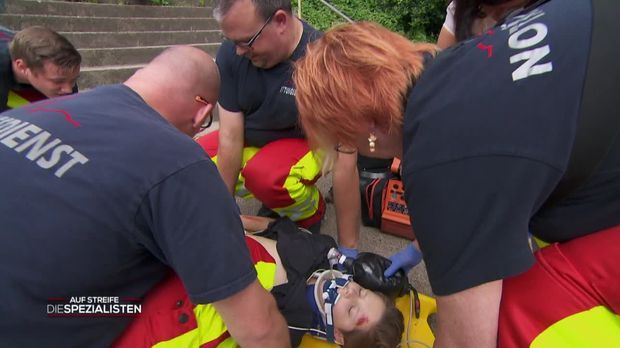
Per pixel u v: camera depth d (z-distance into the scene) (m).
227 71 2.32
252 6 1.89
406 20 9.55
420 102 0.85
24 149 1.11
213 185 1.15
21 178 1.08
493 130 0.77
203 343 1.42
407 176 0.85
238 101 2.36
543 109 0.76
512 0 1.22
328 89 0.91
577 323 0.99
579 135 0.78
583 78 0.77
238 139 2.43
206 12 7.21
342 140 0.98
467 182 0.78
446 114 0.81
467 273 0.81
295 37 2.16
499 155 0.75
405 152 0.88
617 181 0.85
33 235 1.07
